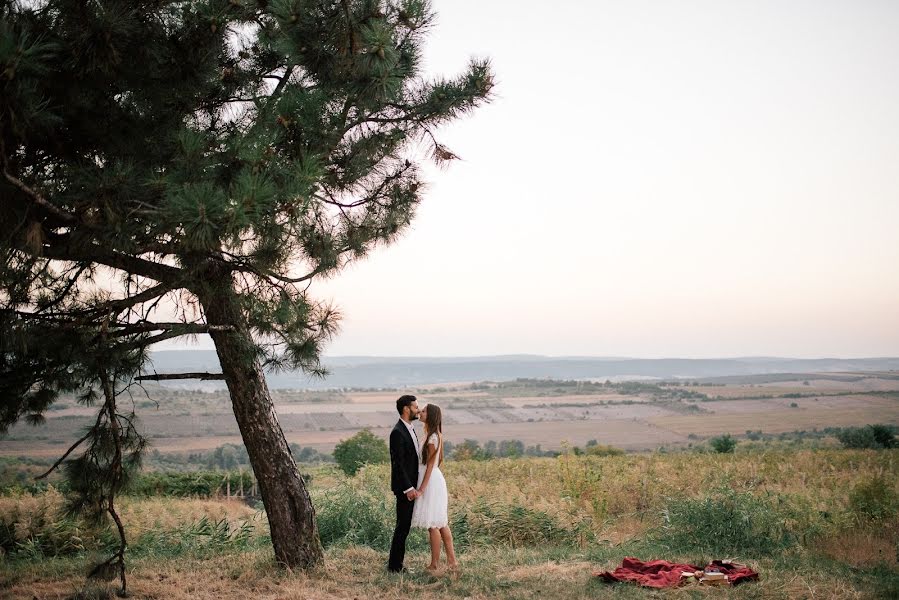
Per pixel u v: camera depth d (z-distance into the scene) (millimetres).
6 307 5547
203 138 5762
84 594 7113
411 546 10648
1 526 11062
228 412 117375
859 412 179750
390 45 5434
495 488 19719
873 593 6887
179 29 5836
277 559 8320
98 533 11586
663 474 22281
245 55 7234
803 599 6688
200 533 11742
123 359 6578
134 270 6887
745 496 11312
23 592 7391
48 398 7039
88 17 4926
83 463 7035
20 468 28938
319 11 5727
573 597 6852
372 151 7844
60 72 5199
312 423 152125
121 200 5117
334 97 6680
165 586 7617
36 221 4953
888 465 27094
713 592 6859
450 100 7574
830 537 10703
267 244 6141
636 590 7051
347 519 11516
